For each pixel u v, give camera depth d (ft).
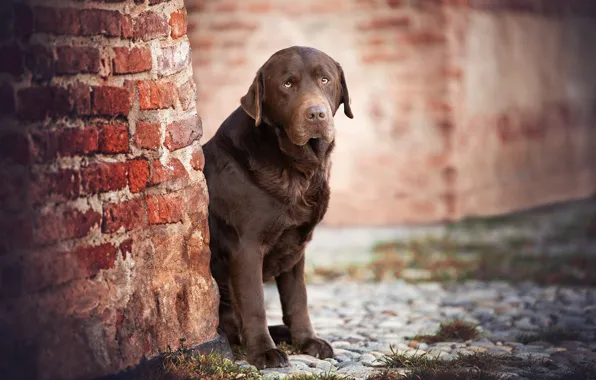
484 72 55.06
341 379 16.96
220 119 52.34
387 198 52.03
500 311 26.13
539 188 62.59
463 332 21.98
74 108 15.03
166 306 17.13
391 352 20.27
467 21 52.95
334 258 38.73
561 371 17.90
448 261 36.22
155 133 16.94
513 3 59.72
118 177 16.06
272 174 18.52
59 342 14.52
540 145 62.95
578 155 69.00
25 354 13.84
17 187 13.84
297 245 19.47
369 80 51.98
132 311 16.29
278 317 26.21
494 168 56.34
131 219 16.35
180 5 17.65
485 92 55.21
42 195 14.33
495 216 53.57
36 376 14.03
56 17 14.67
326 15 51.98
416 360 18.57
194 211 17.84
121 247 16.10
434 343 21.43
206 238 18.12
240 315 19.04
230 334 20.20
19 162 13.92
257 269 18.81
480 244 41.98
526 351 20.12
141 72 16.65
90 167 15.38
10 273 13.62
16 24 13.91
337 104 19.65
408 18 51.42
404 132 51.88
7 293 13.55
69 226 14.87
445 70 51.01
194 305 17.81
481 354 18.84
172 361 16.93
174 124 17.42
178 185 17.48
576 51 69.00
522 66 60.64
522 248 40.78
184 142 17.66
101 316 15.51
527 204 60.75
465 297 29.01
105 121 15.80
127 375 15.92
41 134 14.34
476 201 53.88
